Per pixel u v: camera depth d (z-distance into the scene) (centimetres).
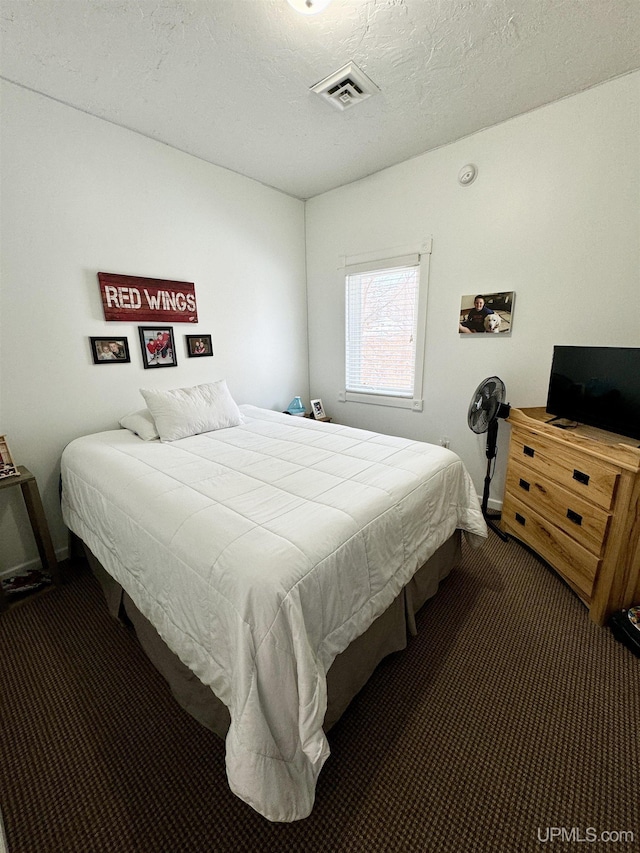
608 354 173
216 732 119
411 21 148
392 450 195
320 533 114
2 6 137
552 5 141
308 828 99
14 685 143
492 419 241
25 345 201
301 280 358
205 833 99
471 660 150
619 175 192
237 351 311
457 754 116
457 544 204
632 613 159
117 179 224
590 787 107
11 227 189
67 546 229
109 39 155
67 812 104
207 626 105
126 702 136
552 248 219
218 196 278
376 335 324
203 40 157
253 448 204
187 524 121
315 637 103
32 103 188
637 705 130
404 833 98
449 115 215
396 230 286
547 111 206
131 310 239
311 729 90
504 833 97
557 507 190
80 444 206
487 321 250
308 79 182
